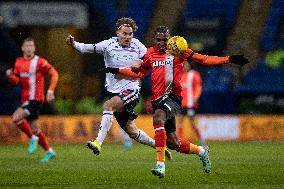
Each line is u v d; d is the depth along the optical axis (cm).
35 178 3225
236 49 8706
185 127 7269
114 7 8581
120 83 3556
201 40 8781
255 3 8912
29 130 4731
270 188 2736
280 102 8100
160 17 8744
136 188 2723
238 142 7038
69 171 3634
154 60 3194
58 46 8238
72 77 8056
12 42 7656
